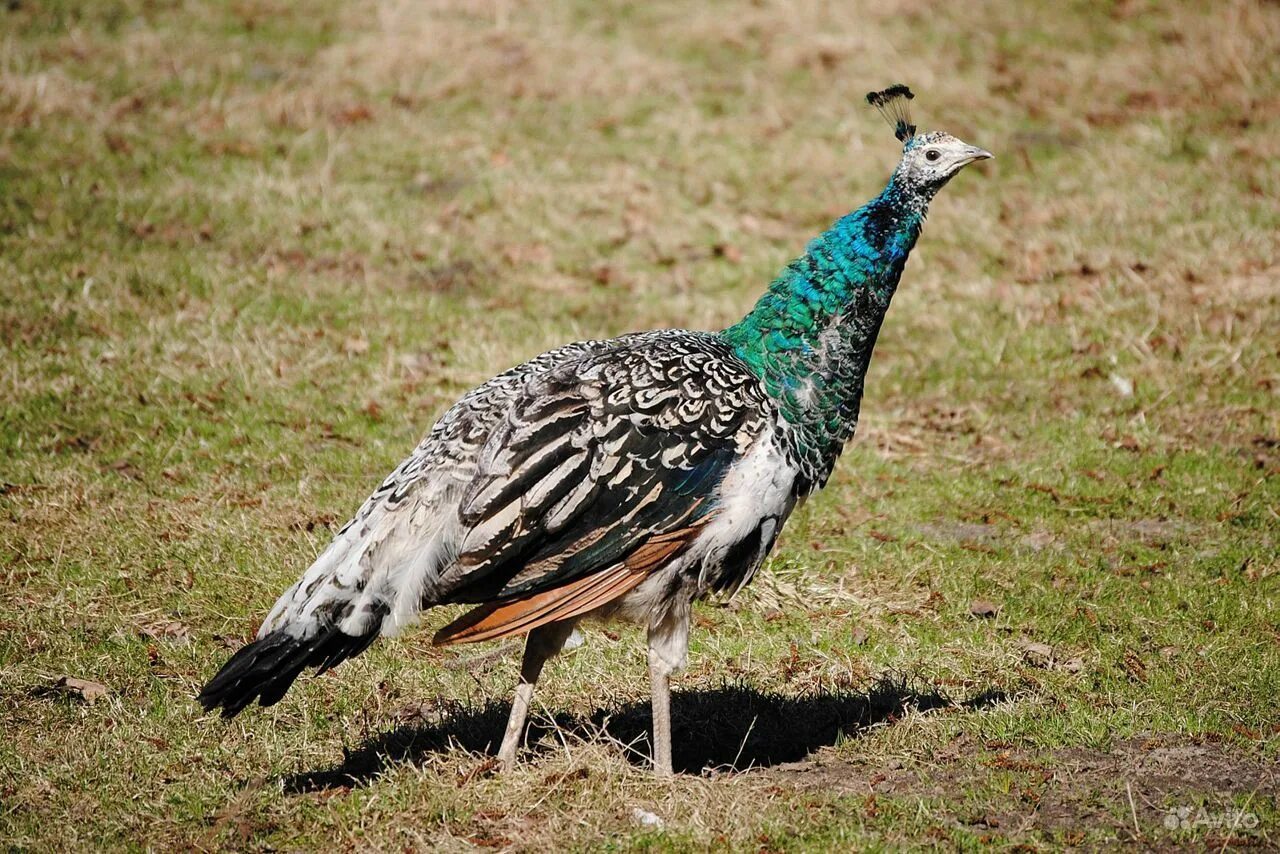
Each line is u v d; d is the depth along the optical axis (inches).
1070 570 555.5
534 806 382.6
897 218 435.2
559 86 1073.5
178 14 1147.3
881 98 471.2
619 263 857.5
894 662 490.0
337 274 818.2
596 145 997.2
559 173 955.3
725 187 948.6
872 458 656.4
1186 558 565.6
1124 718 443.2
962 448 669.3
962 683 478.0
